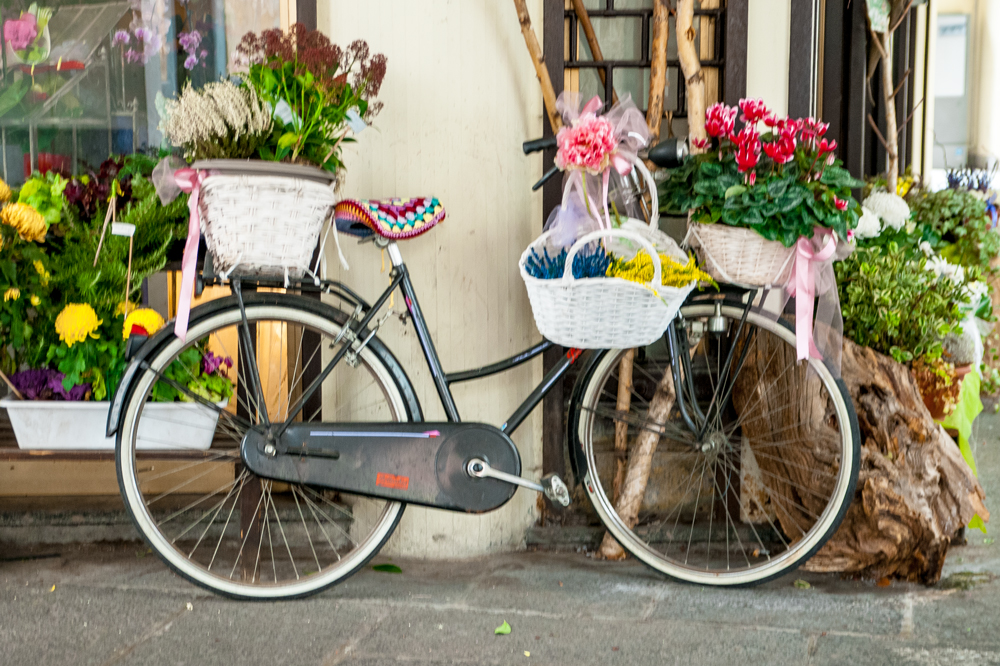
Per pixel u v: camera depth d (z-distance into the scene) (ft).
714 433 8.34
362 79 7.66
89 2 10.07
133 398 7.78
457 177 8.96
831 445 8.59
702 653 6.78
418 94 8.87
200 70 10.05
